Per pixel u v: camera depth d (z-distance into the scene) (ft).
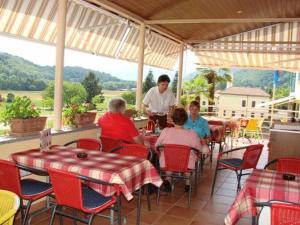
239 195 7.79
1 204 6.06
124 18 20.99
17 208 5.51
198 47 32.99
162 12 21.25
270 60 32.14
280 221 6.28
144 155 12.05
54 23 17.31
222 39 32.63
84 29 19.39
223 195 15.06
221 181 17.34
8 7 14.56
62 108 15.17
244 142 32.40
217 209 13.28
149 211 12.75
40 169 9.37
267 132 37.76
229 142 31.63
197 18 23.97
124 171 8.96
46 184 10.07
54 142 14.08
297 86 43.68
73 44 19.63
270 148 16.71
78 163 9.50
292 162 10.84
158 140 13.87
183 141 13.43
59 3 14.48
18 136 12.31
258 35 31.68
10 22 14.98
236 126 30.09
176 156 13.08
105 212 12.20
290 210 6.14
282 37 30.78
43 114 14.80
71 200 8.36
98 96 21.52
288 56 31.45
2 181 9.00
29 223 10.38
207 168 20.18
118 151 12.57
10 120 12.18
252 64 32.86
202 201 14.15
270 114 38.99
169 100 18.99
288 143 16.42
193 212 12.87
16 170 8.61
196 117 17.30
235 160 15.11
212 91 45.11
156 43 29.17
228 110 40.42
